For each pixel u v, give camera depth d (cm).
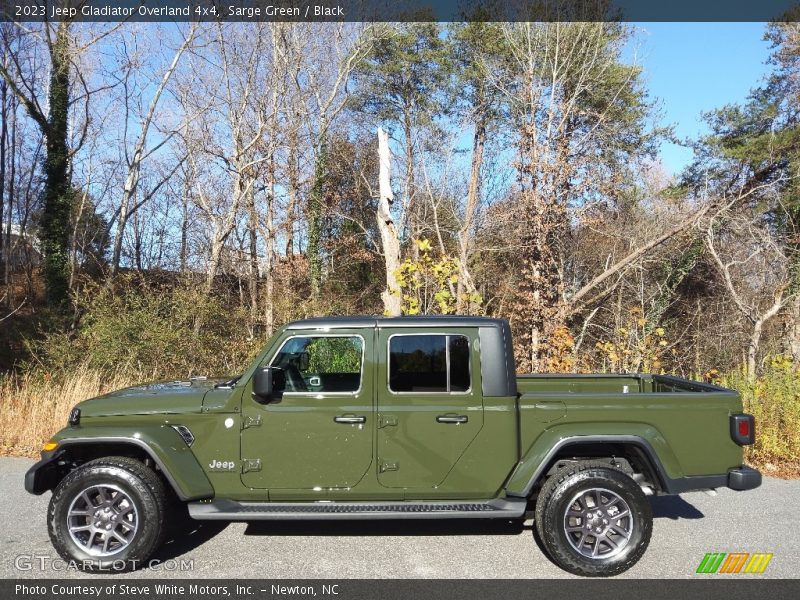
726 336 1894
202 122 2225
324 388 482
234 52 2203
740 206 1819
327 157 2558
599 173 1617
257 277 2272
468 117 2314
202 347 1252
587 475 443
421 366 464
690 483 453
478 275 2033
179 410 457
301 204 2391
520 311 1434
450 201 2447
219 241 2094
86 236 2814
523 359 1323
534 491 476
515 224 1673
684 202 2058
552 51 1942
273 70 2189
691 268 1988
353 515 439
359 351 466
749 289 1877
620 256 1988
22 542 497
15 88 1972
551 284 1455
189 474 444
